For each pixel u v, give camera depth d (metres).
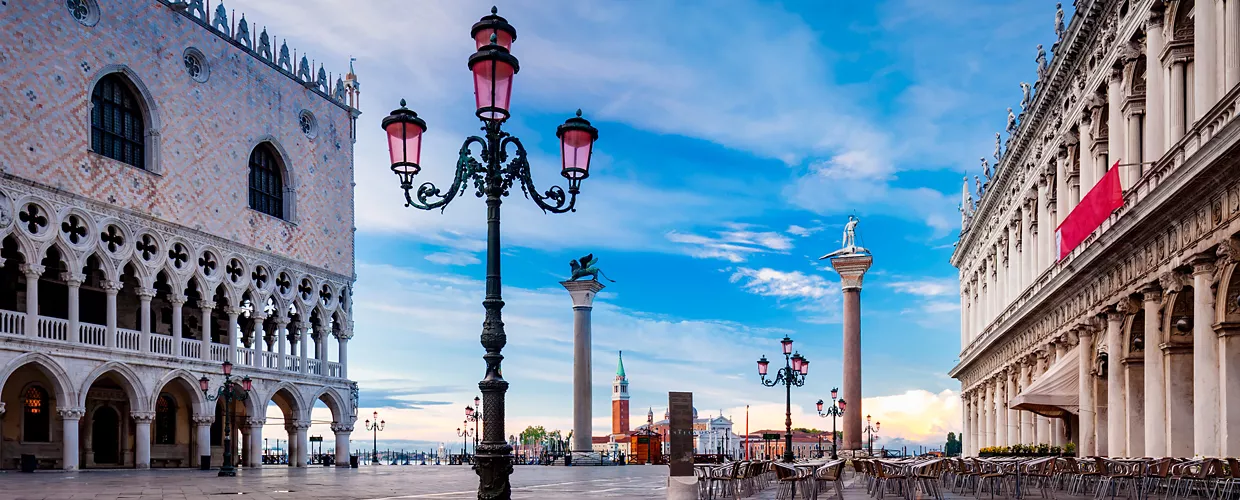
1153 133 32.84
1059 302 45.88
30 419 57.91
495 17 17.30
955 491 33.41
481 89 16.77
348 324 76.88
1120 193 33.34
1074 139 46.19
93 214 54.25
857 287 69.12
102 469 57.84
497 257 16.56
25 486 34.78
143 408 56.84
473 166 17.77
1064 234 39.88
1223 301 26.48
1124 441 36.28
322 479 45.50
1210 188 25.92
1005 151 61.47
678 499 23.91
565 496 31.00
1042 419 55.28
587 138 18.05
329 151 76.00
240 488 35.09
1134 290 33.50
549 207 18.02
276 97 70.12
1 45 49.56
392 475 52.53
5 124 49.34
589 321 75.75
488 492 15.77
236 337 64.62
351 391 77.00
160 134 59.31
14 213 49.47
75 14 54.16
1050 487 29.78
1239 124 22.45
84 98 54.19
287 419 72.75
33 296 50.41
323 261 74.25
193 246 61.22
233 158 65.31
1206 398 26.97
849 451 66.56
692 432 24.41
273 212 70.38
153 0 59.50
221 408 72.75
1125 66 36.91
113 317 55.19
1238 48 26.98
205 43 63.66
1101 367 39.47
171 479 43.81
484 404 16.12
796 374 54.44
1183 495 27.78
